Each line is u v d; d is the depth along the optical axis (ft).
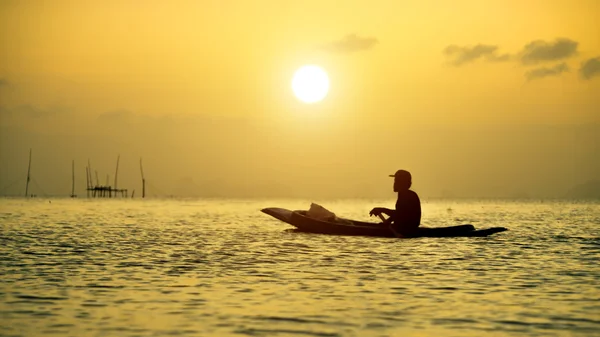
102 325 48.44
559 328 48.19
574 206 549.54
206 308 54.65
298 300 58.29
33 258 88.89
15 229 152.56
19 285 65.77
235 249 102.58
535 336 45.88
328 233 132.98
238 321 49.88
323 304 56.54
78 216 238.68
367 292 62.54
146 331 46.65
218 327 47.96
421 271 77.46
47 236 129.08
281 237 126.11
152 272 75.56
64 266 80.43
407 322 49.88
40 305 55.57
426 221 223.92
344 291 63.05
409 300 58.54
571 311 54.03
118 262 84.89
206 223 187.52
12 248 102.58
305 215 140.56
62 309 53.98
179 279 70.28
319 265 82.64
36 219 209.97
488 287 65.87
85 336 45.21
